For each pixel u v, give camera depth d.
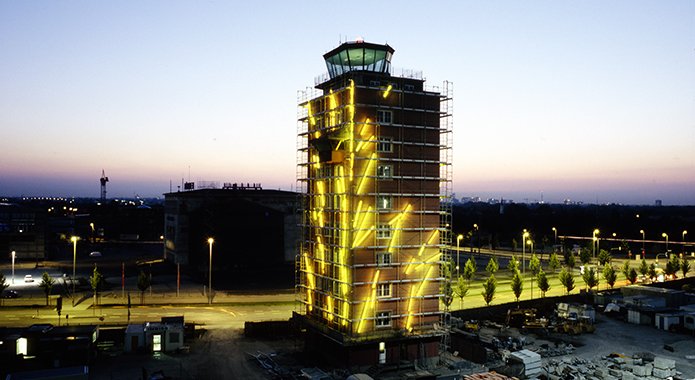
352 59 62.09
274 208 142.50
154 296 98.75
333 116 63.09
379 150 59.97
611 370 54.44
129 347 62.75
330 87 66.25
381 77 61.75
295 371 56.25
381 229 59.78
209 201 136.88
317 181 67.00
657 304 86.56
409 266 61.00
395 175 60.66
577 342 69.56
